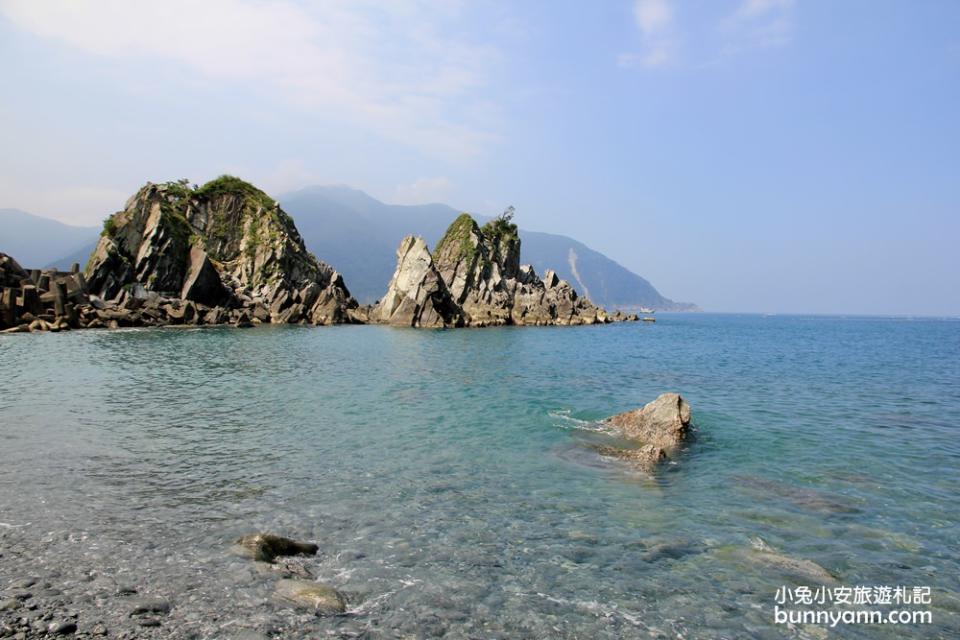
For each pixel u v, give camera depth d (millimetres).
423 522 12070
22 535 10672
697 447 19250
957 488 15047
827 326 174125
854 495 14391
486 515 12578
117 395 27078
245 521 11789
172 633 7609
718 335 102375
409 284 113625
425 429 21156
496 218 162125
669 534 11703
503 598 8969
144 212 97312
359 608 8516
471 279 132250
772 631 8320
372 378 35250
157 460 16203
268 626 7871
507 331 95438
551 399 28500
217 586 8914
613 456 17859
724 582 9711
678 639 8039
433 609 8555
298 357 47094
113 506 12406
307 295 110625
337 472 15477
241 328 85688
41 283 75812
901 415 25266
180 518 11836
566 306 134625
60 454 16438
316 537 11141
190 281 94750
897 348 70438
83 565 9516
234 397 27344
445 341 69688
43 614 7926
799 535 11805
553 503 13461
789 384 35438
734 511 13141
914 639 8211
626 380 36500
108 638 7434
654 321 184500
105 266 88938
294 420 22234
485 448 18578
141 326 79500
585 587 9422
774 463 17328
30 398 25578
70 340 56000
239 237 125875
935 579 10000
